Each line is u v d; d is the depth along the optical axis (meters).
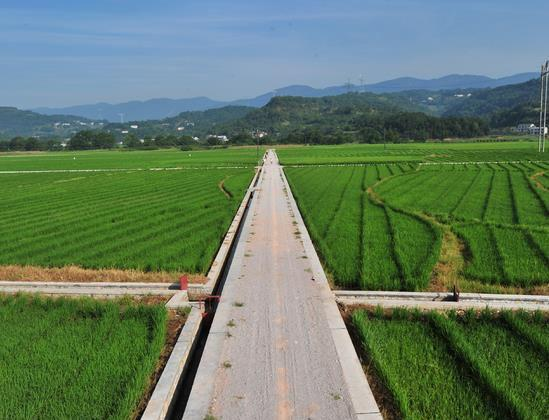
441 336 10.71
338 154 99.19
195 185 45.72
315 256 16.80
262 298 12.41
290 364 8.91
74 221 26.89
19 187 48.44
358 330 10.81
